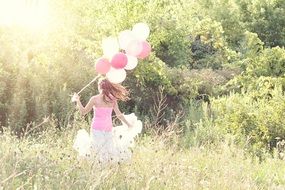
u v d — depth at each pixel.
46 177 6.10
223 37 20.73
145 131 12.37
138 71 14.66
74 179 6.65
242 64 17.88
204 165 9.01
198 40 20.47
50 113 11.95
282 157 11.23
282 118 12.37
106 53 8.23
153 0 17.12
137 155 8.38
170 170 7.44
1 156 7.00
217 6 22.14
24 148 7.78
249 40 17.27
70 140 8.91
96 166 7.05
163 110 14.60
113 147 8.19
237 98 13.45
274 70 16.16
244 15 22.53
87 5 16.28
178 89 15.32
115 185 6.69
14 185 6.11
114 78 8.17
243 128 12.42
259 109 12.72
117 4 15.70
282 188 8.19
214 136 12.09
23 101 11.45
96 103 8.30
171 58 18.19
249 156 10.81
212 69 18.61
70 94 12.45
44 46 13.38
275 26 22.14
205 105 14.08
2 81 11.72
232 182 7.51
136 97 14.59
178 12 19.62
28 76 12.09
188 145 11.52
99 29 15.55
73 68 13.27
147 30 8.30
